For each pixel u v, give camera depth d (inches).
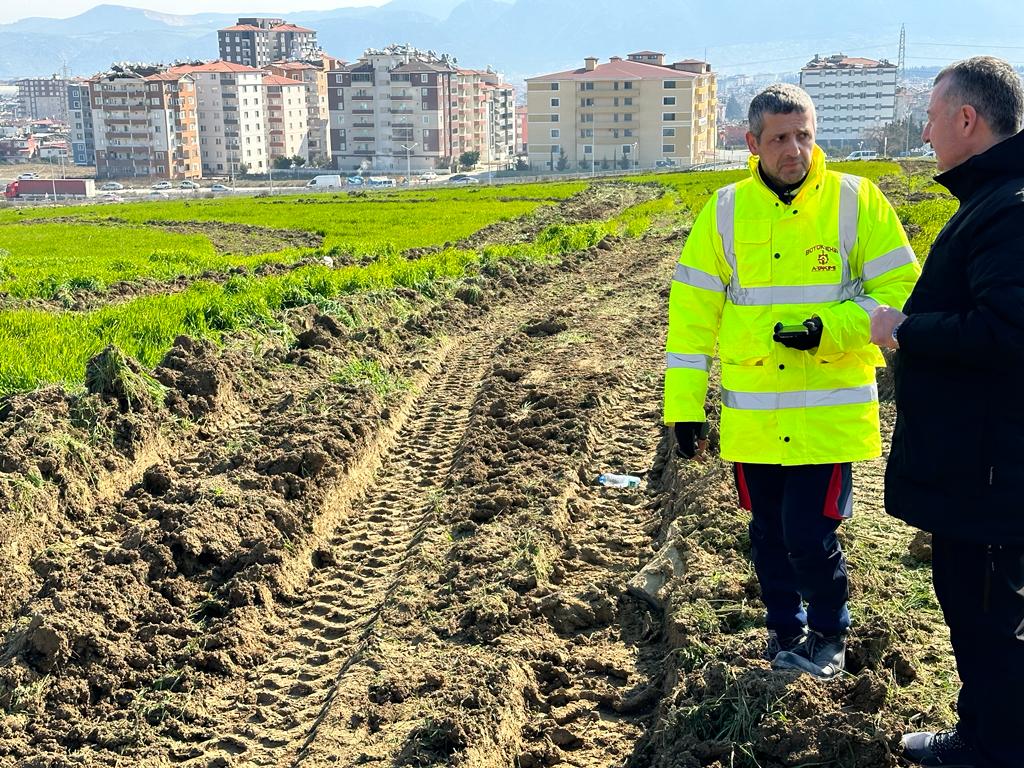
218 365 405.4
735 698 163.3
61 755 184.1
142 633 225.0
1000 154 132.0
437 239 1111.6
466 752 170.7
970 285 132.1
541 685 203.8
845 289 164.7
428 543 273.6
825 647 169.8
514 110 7130.9
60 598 227.1
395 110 5462.6
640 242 1054.4
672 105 4899.1
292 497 297.4
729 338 169.0
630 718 190.9
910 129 5017.2
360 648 220.4
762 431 164.9
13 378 375.2
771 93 157.8
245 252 1200.8
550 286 753.0
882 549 229.9
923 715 158.1
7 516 266.2
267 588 248.7
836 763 150.1
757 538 177.8
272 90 5890.8
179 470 330.0
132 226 1627.7
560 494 293.6
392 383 442.3
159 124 5211.6
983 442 132.9
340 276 676.1
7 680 201.8
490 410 398.9
